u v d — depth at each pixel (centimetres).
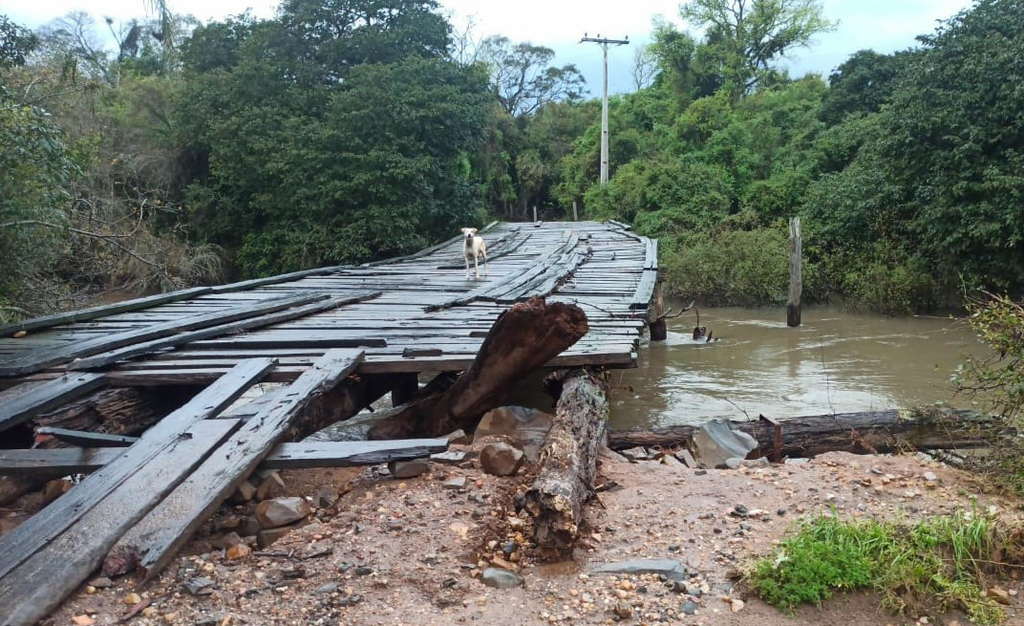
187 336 714
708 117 3356
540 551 354
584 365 637
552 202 4619
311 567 346
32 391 552
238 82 2230
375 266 1591
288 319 856
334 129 2097
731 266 1984
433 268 1534
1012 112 1412
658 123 3762
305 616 306
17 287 1012
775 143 3005
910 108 1558
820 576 322
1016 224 1378
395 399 854
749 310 1919
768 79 4100
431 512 406
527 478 456
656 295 1387
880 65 2938
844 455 523
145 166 2245
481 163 3700
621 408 882
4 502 448
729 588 327
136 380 605
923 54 1658
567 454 423
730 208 2772
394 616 306
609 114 4112
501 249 1884
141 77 2639
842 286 1895
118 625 295
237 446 437
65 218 968
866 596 320
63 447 483
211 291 1115
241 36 2462
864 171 1994
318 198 2094
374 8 2381
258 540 382
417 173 2083
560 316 561
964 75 1476
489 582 332
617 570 341
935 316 1656
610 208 3094
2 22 1212
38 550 325
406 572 341
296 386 554
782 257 1919
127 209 2116
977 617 307
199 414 495
